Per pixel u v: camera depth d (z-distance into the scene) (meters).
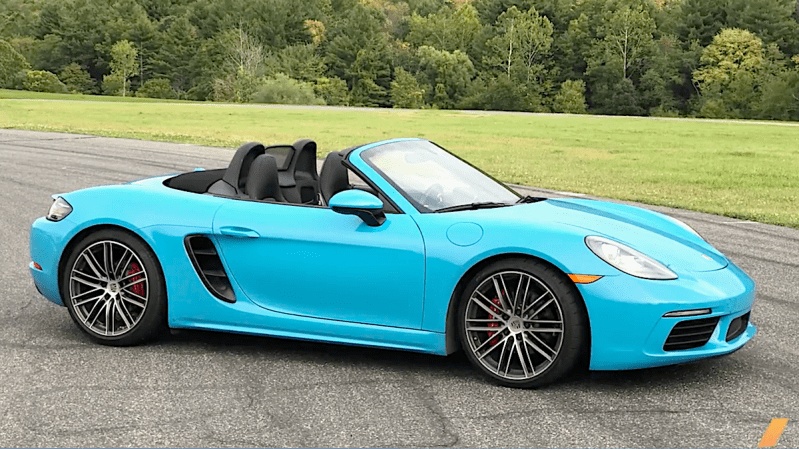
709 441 3.21
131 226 4.48
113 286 4.58
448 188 4.46
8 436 3.23
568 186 14.12
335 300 4.20
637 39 114.19
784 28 106.19
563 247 3.78
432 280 3.96
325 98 113.00
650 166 20.67
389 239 4.05
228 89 106.19
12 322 5.04
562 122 52.28
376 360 4.32
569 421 3.43
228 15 127.75
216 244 4.41
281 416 3.48
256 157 4.87
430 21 136.12
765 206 12.09
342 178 4.70
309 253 4.20
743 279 4.07
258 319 4.33
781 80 91.88
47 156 16.12
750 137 38.69
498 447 3.14
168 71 123.25
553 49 122.94
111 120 36.91
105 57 127.44
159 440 3.20
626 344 3.69
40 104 55.12
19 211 9.49
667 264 3.87
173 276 4.44
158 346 4.58
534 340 3.87
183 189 5.22
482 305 3.93
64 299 4.70
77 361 4.27
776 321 5.23
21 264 6.72
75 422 3.39
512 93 113.44
